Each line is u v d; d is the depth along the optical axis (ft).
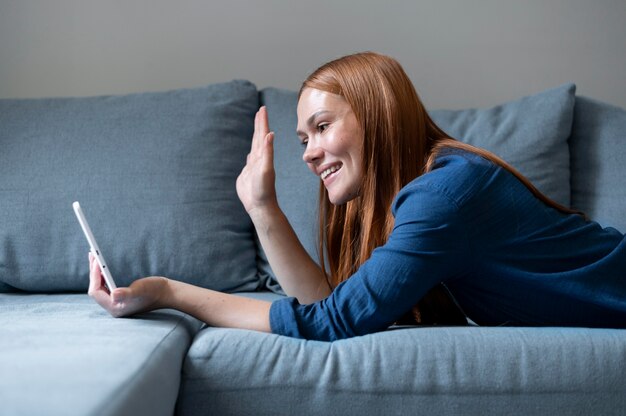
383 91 3.88
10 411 2.04
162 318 3.75
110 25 7.30
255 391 3.16
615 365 3.17
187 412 3.18
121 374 2.56
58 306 4.25
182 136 5.91
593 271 3.60
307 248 5.67
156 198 5.65
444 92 7.40
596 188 6.03
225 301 3.67
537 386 3.14
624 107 7.46
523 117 6.15
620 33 7.44
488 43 7.39
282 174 5.99
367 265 3.46
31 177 5.69
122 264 5.54
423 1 7.37
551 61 7.42
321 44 7.34
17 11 7.27
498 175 3.60
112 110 5.99
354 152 3.95
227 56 7.33
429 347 3.20
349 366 3.16
